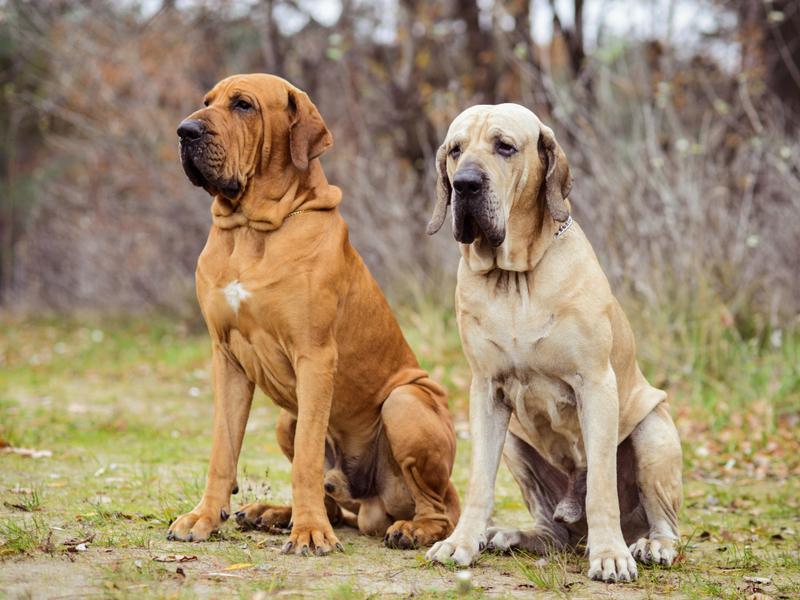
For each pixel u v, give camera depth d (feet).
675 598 10.99
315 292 13.67
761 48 45.14
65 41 60.90
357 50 58.23
